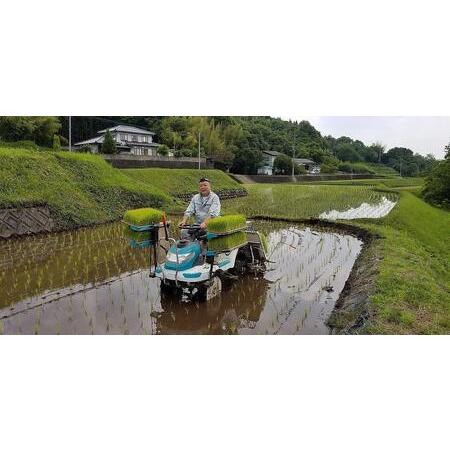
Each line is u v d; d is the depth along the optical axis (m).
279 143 53.09
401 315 4.71
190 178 24.38
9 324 4.97
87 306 5.58
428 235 14.20
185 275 5.31
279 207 18.12
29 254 8.52
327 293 6.32
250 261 7.04
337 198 22.20
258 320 5.26
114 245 9.52
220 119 45.44
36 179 12.67
